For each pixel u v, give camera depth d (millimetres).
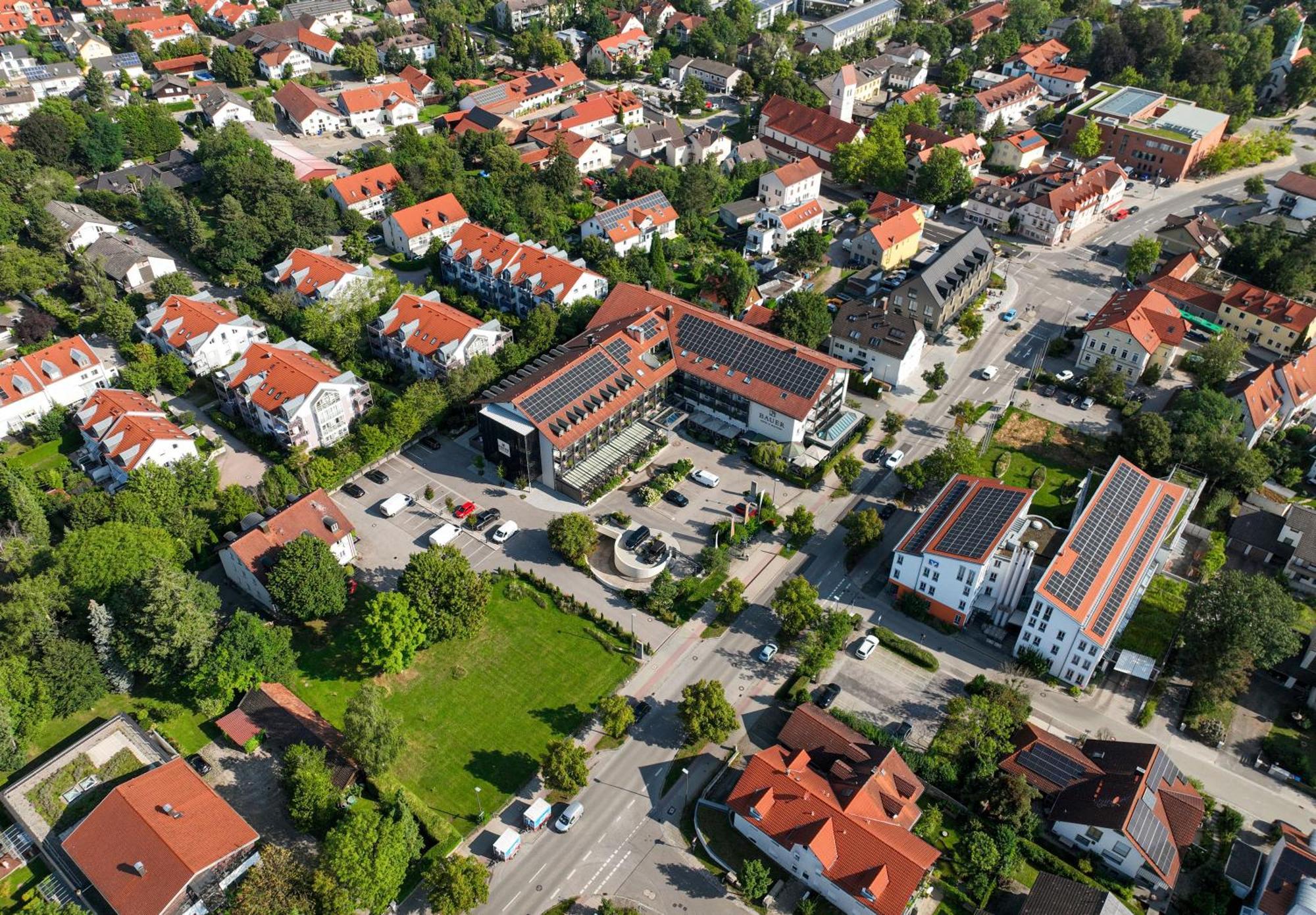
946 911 98062
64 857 98750
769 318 189750
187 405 171750
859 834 97812
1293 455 165000
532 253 196375
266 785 109062
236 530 142375
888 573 141500
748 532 146250
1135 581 127438
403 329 178000
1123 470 139500
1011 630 130875
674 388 174375
